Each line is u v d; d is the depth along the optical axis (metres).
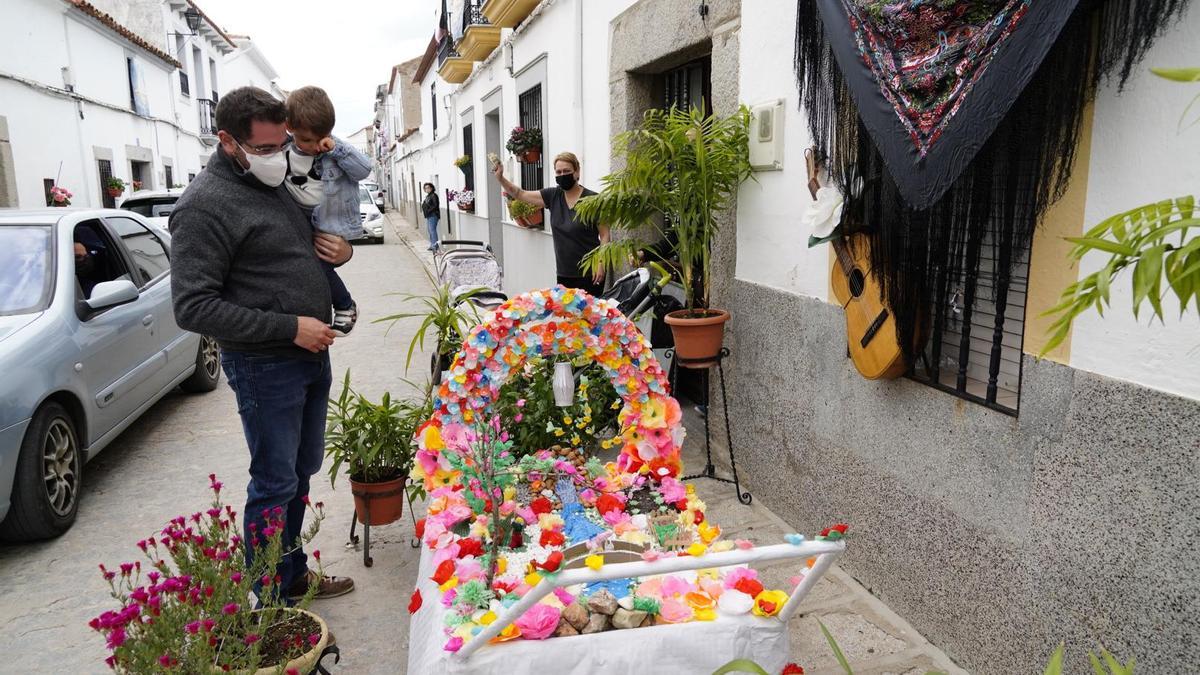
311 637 2.44
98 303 4.60
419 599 2.37
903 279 2.73
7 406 3.74
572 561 2.23
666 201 4.05
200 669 1.92
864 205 2.97
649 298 4.64
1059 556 2.25
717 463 4.66
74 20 14.68
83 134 14.96
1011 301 2.58
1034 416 2.30
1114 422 2.03
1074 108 2.06
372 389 6.88
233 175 2.75
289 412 2.90
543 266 8.61
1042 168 2.18
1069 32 2.00
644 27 5.30
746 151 3.96
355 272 16.38
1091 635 2.16
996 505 2.49
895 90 2.46
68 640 3.19
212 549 2.30
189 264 2.63
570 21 6.98
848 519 3.34
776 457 3.93
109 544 4.05
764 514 3.99
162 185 20.14
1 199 11.88
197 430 5.91
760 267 3.99
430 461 2.64
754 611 2.16
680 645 2.08
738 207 4.16
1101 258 2.02
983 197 2.40
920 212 2.64
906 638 2.91
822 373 3.45
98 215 5.52
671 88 5.75
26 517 3.90
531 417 3.63
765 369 3.99
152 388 5.57
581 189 5.91
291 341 2.82
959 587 2.68
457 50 13.09
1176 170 1.82
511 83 9.95
